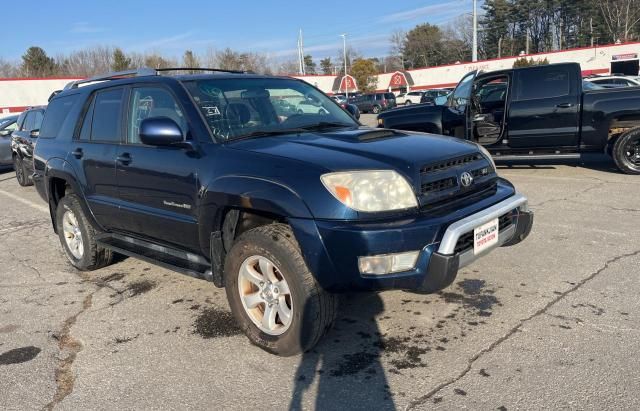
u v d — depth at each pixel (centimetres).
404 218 305
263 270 335
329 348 345
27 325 407
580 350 322
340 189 300
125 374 328
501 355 322
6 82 3809
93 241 504
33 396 308
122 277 506
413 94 4212
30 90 3888
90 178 470
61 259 579
